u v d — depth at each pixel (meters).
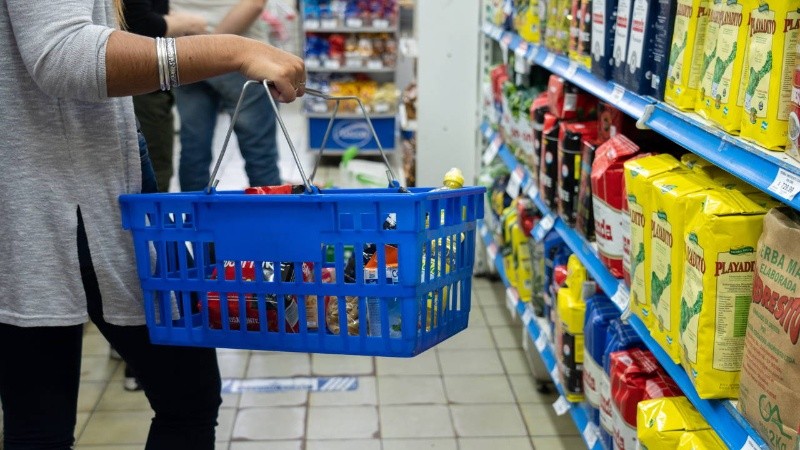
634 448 1.89
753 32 1.36
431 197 1.38
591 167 2.24
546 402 3.09
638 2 1.87
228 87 3.84
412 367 3.38
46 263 1.46
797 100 1.24
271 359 3.44
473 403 3.08
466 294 1.58
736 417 1.38
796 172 1.20
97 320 1.60
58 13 1.30
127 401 3.09
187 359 1.65
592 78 2.28
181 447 1.69
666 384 1.83
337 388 3.20
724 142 1.45
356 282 1.41
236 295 1.52
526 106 3.14
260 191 1.61
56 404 1.58
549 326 2.87
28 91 1.40
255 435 2.86
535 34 3.06
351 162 5.49
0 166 1.41
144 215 1.50
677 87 1.70
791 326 1.19
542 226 2.78
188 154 3.98
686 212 1.49
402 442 2.81
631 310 1.86
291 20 7.62
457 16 4.22
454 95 4.33
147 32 2.63
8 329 1.52
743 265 1.37
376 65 7.02
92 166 1.47
